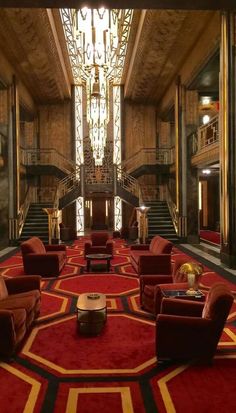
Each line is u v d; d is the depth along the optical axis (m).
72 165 18.77
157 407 3.29
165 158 18.89
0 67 12.80
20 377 3.87
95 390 3.60
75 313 6.02
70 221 19.23
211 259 11.01
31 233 15.05
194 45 12.80
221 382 3.73
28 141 19.22
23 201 18.14
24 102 16.56
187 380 3.77
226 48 9.52
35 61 13.99
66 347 4.65
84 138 19.66
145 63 14.40
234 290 7.27
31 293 5.61
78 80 18.80
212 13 10.62
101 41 10.55
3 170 14.24
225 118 9.72
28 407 3.30
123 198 16.38
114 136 19.67
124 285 7.94
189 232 15.17
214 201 21.42
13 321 4.25
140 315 5.90
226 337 4.94
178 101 15.08
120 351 4.52
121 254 12.29
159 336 4.12
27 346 4.68
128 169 19.48
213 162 12.93
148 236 15.14
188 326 4.07
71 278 8.66
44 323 5.55
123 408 3.28
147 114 19.72
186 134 15.00
